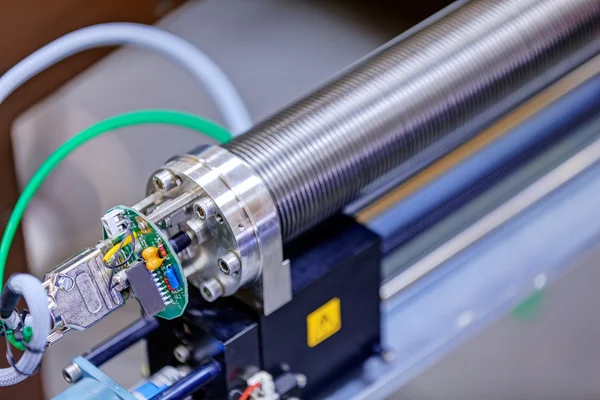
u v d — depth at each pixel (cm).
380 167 140
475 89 147
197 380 127
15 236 188
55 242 190
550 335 216
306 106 138
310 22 212
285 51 205
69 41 156
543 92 188
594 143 186
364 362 152
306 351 140
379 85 140
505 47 149
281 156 129
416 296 162
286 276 128
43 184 191
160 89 199
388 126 138
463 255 168
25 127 190
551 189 179
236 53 205
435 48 146
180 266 116
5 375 113
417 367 154
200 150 127
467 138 178
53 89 196
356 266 140
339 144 134
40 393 200
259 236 122
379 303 148
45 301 105
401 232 167
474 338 214
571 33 156
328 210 137
